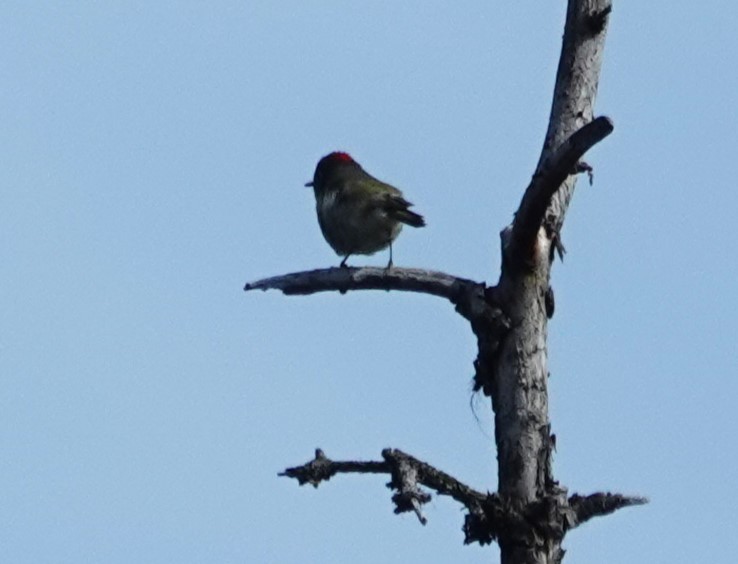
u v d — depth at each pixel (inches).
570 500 438.9
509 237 463.5
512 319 459.5
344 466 433.4
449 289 481.4
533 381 453.4
